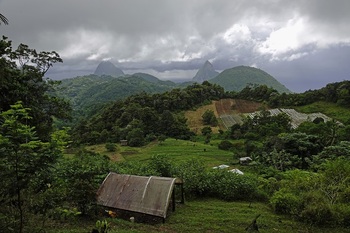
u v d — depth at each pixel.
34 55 18.61
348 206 11.45
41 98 18.67
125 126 73.25
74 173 10.43
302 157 41.88
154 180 11.53
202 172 15.63
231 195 14.24
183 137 69.06
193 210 12.16
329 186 13.19
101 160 15.68
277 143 44.16
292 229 10.22
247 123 71.31
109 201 11.26
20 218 4.84
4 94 14.50
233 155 48.31
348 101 76.81
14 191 4.54
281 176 26.20
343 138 47.16
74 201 9.27
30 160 4.61
